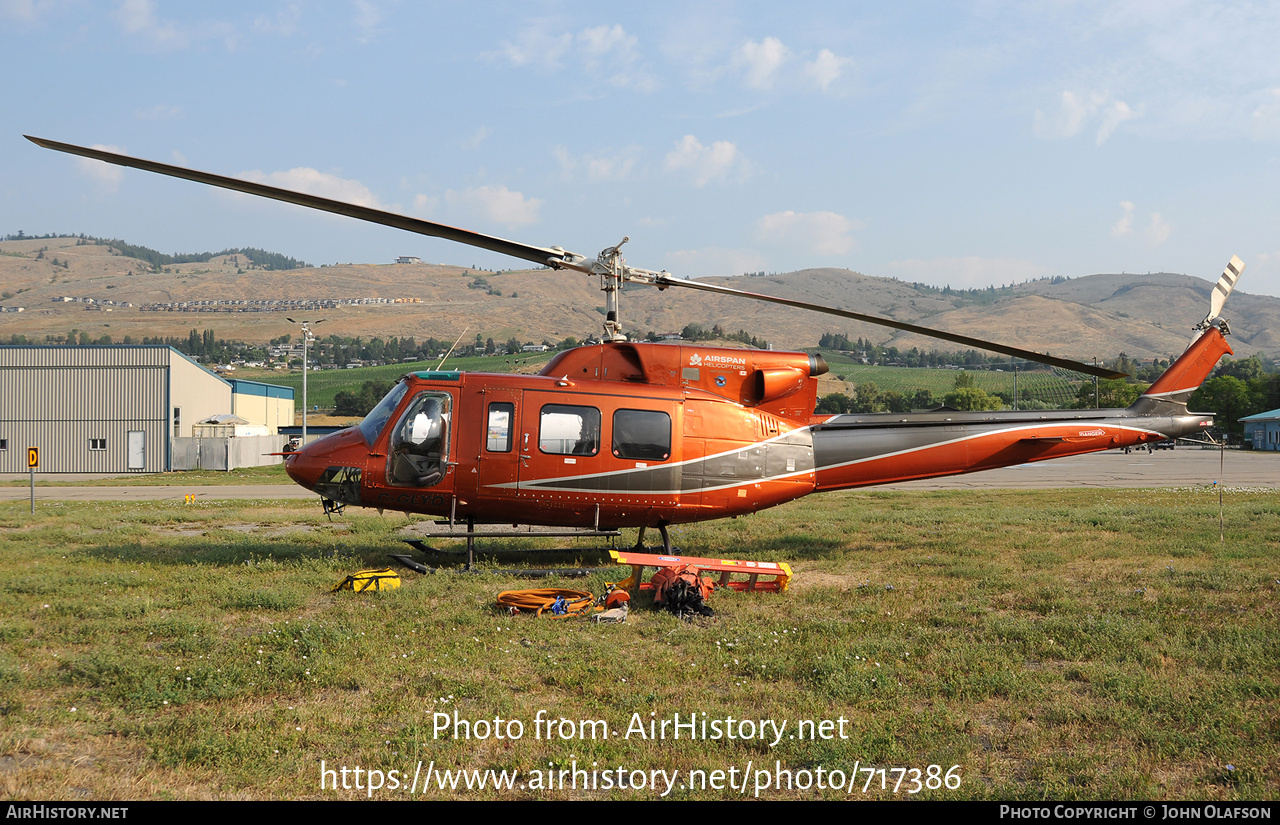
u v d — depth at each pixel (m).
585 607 9.35
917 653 7.67
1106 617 8.77
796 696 6.50
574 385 11.96
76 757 5.18
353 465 11.76
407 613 8.98
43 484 37.72
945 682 6.80
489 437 11.73
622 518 12.22
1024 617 9.16
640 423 12.00
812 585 11.16
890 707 6.29
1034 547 14.41
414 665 7.14
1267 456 66.19
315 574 11.03
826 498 26.31
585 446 11.84
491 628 8.45
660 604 9.69
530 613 9.23
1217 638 8.07
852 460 13.25
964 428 13.80
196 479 41.94
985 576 11.50
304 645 7.48
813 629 8.53
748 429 12.59
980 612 9.31
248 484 37.28
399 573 11.74
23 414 54.50
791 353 13.18
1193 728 5.84
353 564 12.03
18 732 5.45
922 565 12.64
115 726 5.64
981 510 20.89
